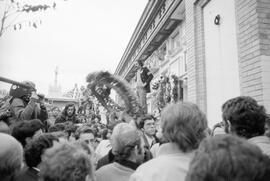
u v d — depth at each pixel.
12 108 4.70
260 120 2.47
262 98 5.21
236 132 2.50
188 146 2.00
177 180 1.84
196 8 8.53
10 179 1.87
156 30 16.33
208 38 7.91
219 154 1.16
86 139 4.59
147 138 4.82
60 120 7.95
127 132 2.82
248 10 5.71
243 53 5.87
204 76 8.05
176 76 13.75
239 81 6.24
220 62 7.21
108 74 4.83
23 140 3.20
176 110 2.06
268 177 1.17
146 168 1.99
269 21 5.46
